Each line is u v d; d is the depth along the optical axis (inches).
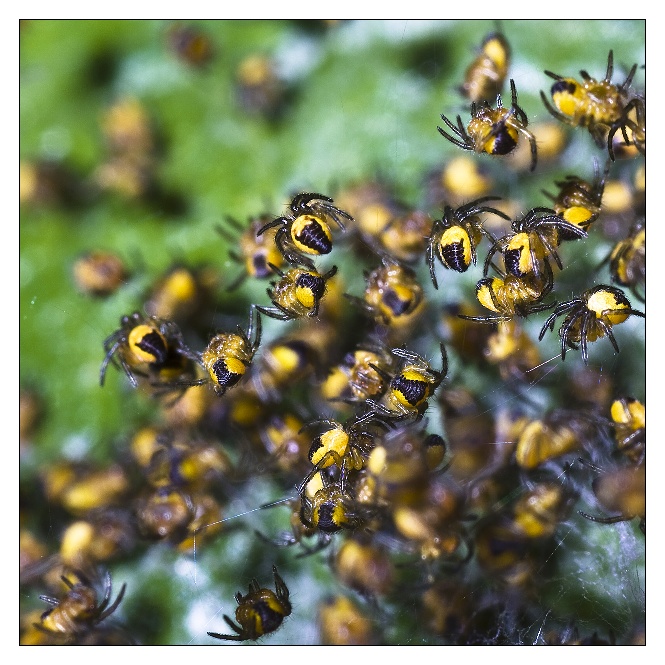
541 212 2.2
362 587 2.3
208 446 2.4
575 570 2.3
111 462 2.4
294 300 2.2
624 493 2.2
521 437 2.3
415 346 2.3
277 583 2.3
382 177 2.4
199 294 2.4
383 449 2.1
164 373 2.3
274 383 2.3
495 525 2.3
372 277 2.3
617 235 2.3
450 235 2.2
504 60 2.3
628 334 2.3
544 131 2.3
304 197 2.2
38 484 2.4
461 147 2.2
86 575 2.3
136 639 2.3
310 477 2.2
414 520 2.2
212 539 2.4
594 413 2.3
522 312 2.1
